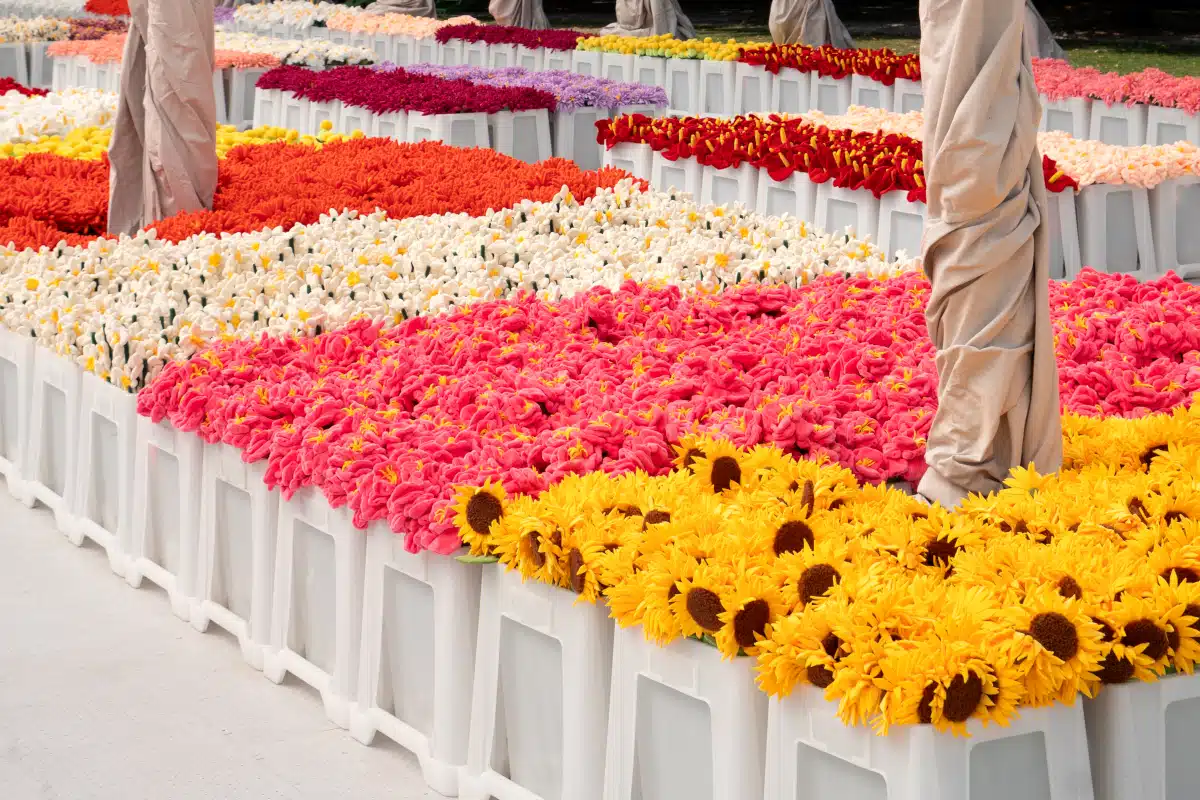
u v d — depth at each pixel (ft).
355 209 24.17
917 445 13.28
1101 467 12.16
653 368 15.34
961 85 10.98
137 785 11.99
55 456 17.99
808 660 8.90
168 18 24.30
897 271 20.25
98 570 16.46
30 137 32.37
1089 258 26.18
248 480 13.91
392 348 16.16
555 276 19.51
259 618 13.93
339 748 12.67
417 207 24.72
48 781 12.03
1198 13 80.59
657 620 9.72
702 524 10.69
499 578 11.34
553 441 12.94
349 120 39.24
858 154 27.68
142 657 14.32
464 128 36.60
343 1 88.12
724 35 82.58
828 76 45.09
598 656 10.67
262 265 19.62
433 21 62.85
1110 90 36.94
